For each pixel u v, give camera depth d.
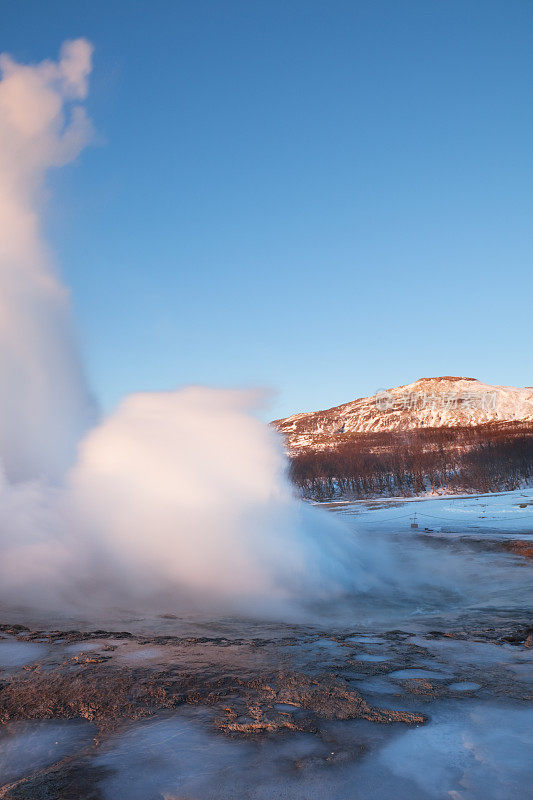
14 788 3.13
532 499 52.16
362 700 4.50
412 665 5.63
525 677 5.21
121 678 5.05
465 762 3.42
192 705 4.42
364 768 3.36
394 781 3.20
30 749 3.65
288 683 4.94
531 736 3.81
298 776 3.26
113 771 3.34
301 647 6.43
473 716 4.18
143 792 3.10
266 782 3.20
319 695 4.62
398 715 4.19
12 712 4.27
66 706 4.39
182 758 3.50
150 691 4.71
